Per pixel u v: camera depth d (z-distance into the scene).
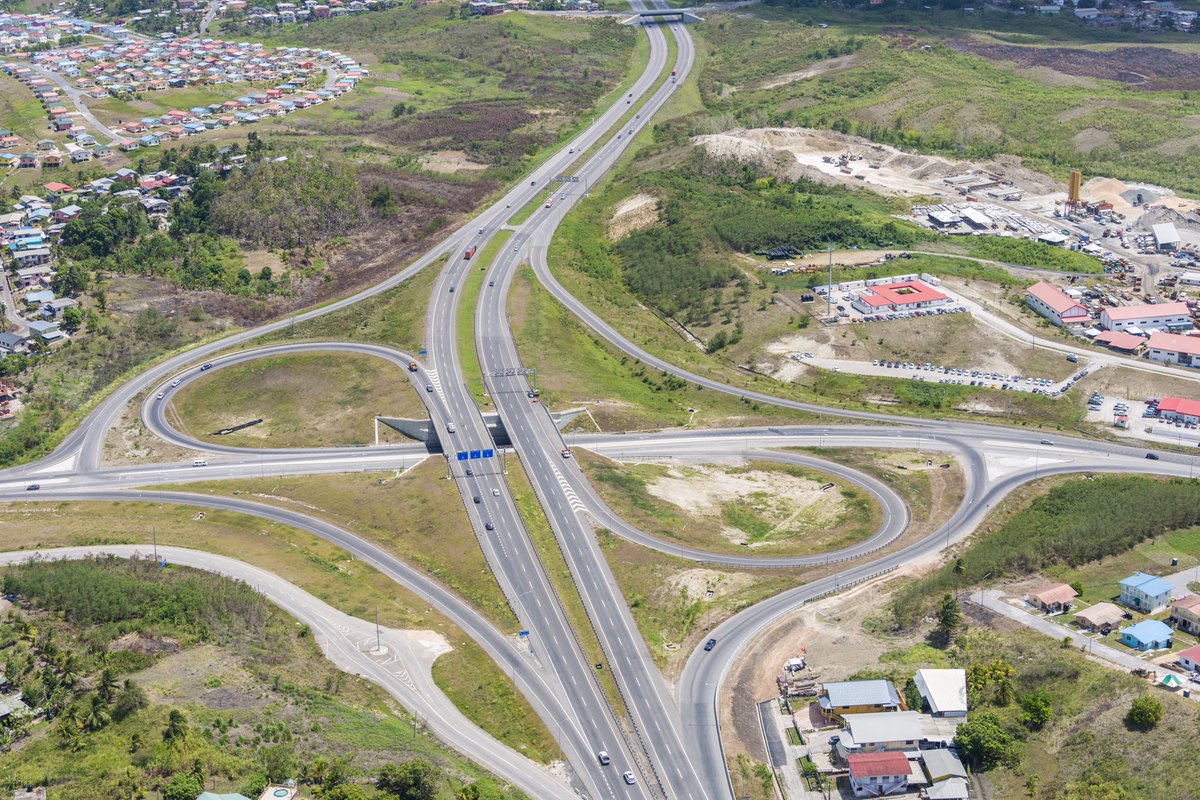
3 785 184.75
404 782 186.00
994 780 192.50
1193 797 179.12
